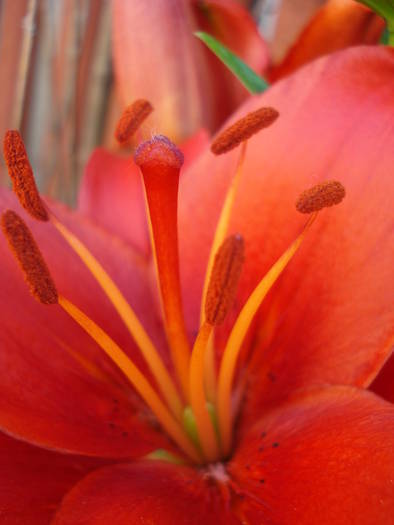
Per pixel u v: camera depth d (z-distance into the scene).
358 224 0.17
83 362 0.18
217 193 0.19
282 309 0.18
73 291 0.19
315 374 0.17
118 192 0.21
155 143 0.16
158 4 0.21
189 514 0.16
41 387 0.17
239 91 0.22
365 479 0.15
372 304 0.17
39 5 0.25
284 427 0.17
